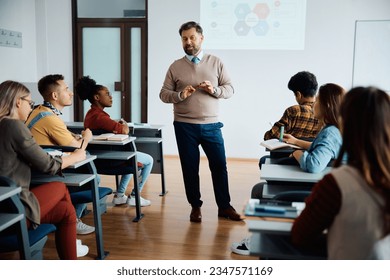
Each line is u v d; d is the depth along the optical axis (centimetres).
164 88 352
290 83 318
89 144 335
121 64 667
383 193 121
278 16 609
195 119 346
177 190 462
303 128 310
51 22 666
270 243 145
